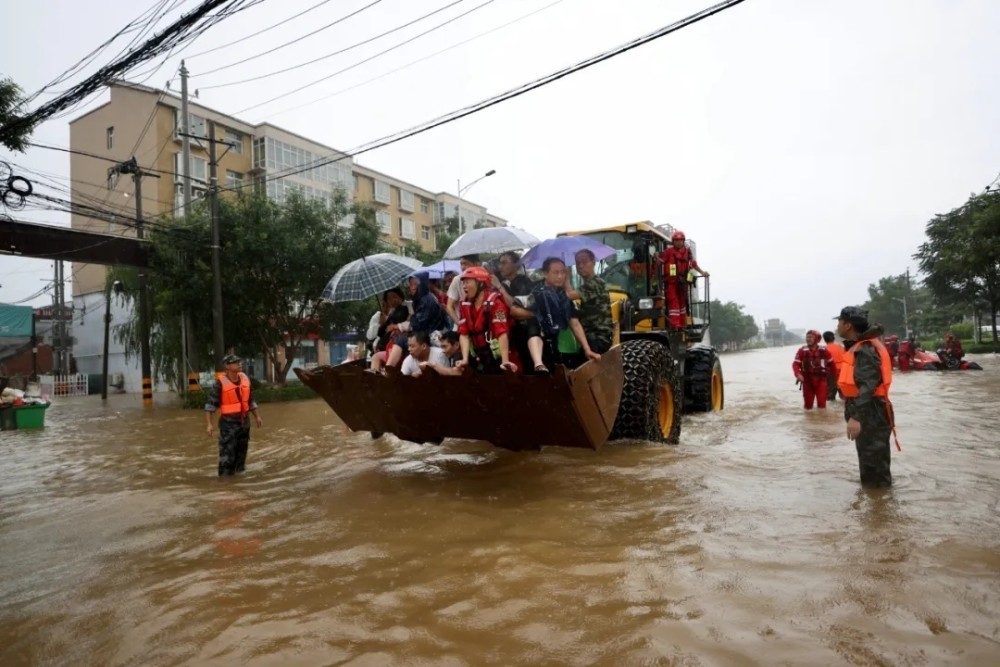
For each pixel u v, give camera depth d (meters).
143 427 13.05
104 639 2.74
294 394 19.00
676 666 2.21
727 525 3.78
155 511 5.17
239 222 19.09
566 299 5.43
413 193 49.28
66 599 3.26
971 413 8.75
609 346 5.79
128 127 31.14
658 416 6.68
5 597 3.39
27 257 17.28
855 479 4.91
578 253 5.82
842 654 2.23
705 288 10.48
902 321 69.69
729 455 5.95
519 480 5.21
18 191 13.99
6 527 5.00
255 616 2.84
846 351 4.82
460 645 2.46
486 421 5.26
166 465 7.76
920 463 5.40
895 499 4.25
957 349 18.72
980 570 2.93
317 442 8.91
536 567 3.22
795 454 6.04
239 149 33.53
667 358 7.02
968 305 41.34
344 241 20.89
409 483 5.44
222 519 4.76
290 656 2.44
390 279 7.05
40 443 11.22
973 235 29.53
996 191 29.83
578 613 2.68
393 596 2.97
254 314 20.33
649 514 4.07
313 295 21.00
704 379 9.73
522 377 4.66
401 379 5.27
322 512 4.69
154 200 28.92
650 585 2.92
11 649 2.72
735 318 92.31
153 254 19.20
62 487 6.79
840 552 3.24
